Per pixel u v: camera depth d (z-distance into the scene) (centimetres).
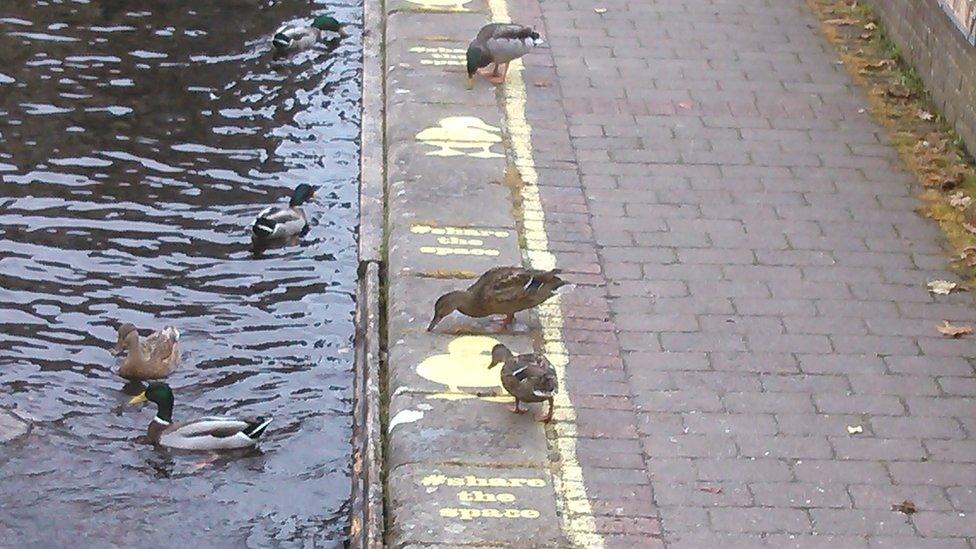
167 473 1123
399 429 1053
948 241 1333
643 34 1767
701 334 1175
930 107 1598
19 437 1150
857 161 1476
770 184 1421
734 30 1792
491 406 1081
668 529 958
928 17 1634
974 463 1034
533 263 1266
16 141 1589
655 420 1068
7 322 1288
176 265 1395
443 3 1838
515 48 1581
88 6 1930
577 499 983
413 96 1576
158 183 1534
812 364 1141
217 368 1246
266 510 1085
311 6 1998
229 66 1803
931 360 1152
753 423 1069
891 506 988
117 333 1283
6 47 1794
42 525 1057
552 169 1430
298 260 1413
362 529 998
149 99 1705
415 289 1226
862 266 1284
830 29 1806
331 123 1678
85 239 1424
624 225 1334
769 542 950
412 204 1354
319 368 1251
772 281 1255
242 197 1520
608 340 1162
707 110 1571
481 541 938
